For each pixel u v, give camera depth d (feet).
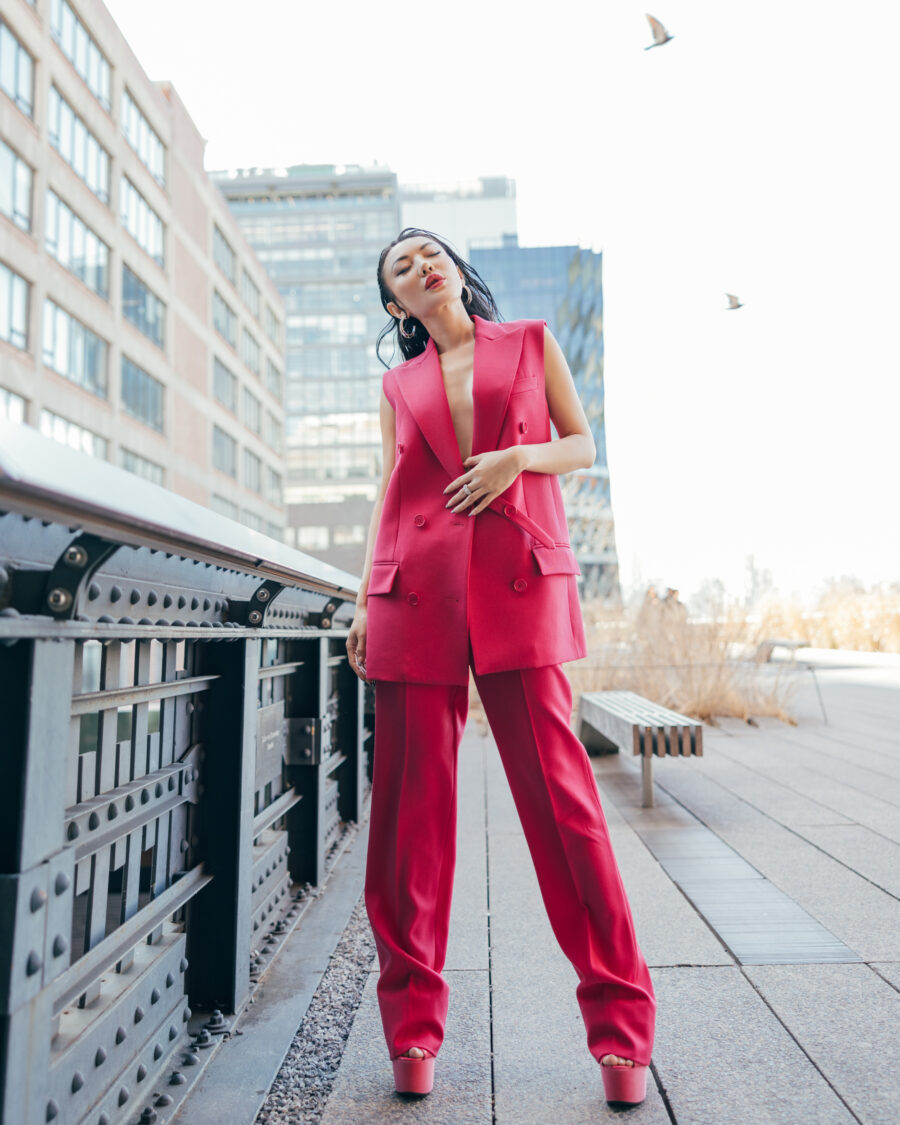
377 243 259.80
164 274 133.49
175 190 137.90
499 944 7.18
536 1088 4.69
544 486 5.00
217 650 5.92
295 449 248.73
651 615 25.95
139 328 124.47
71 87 103.65
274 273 260.01
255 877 7.04
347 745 12.00
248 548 4.83
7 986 2.73
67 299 102.32
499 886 8.91
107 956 4.02
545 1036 5.38
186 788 5.42
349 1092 4.69
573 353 307.37
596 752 18.61
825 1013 5.58
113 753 4.31
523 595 4.72
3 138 89.92
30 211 94.79
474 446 4.81
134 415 122.62
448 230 368.48
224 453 163.02
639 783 14.90
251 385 179.22
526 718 4.72
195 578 5.19
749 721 22.99
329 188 263.49
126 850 4.45
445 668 4.69
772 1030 5.34
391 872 4.88
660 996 5.94
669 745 12.84
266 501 189.98
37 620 2.88
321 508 245.45
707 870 9.29
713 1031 5.35
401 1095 4.60
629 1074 4.38
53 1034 3.66
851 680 35.29
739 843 10.46
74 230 104.83
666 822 11.78
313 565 7.27
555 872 4.67
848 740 19.66
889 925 7.36
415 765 4.83
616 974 4.55
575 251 313.12
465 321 5.32
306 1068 5.03
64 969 3.12
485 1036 5.41
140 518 3.13
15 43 92.84
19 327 92.89
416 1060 4.58
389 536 5.00
